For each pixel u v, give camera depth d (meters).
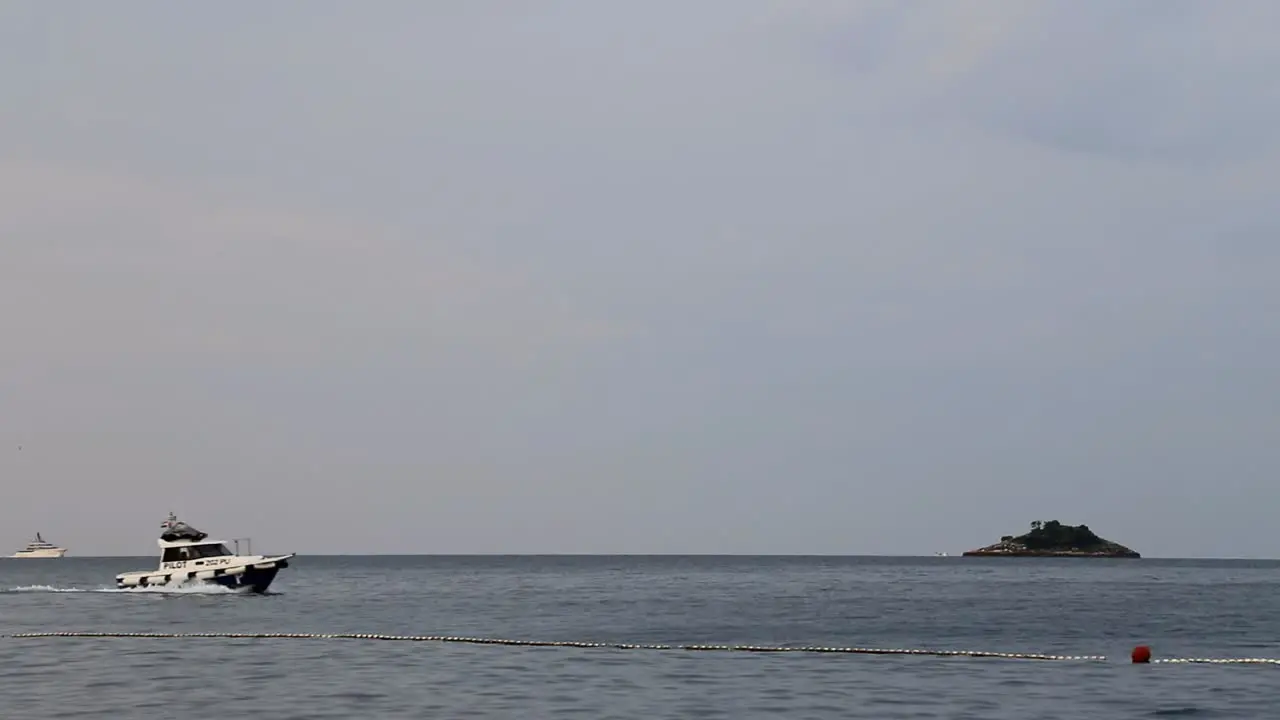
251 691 48.09
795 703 45.53
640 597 141.00
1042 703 45.81
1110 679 53.19
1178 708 44.75
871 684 50.97
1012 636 79.81
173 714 42.31
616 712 43.16
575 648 66.88
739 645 71.38
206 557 121.56
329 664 57.84
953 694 48.06
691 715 42.59
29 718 41.47
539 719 41.53
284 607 108.94
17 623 86.75
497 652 64.06
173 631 79.94
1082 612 108.00
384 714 42.41
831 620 96.31
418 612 105.50
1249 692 49.00
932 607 116.81
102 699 45.84
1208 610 111.31
